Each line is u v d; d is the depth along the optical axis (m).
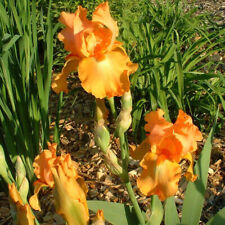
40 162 0.39
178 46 1.03
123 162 0.46
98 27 0.42
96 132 0.42
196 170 0.57
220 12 1.72
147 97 0.99
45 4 1.24
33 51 0.65
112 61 0.42
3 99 0.63
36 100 0.70
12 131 0.68
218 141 0.91
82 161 0.87
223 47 1.01
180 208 0.71
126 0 1.26
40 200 0.75
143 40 1.01
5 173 0.57
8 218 0.71
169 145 0.40
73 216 0.37
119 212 0.53
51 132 0.98
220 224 0.52
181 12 1.46
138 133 0.95
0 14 0.66
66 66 0.44
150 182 0.40
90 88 0.40
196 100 0.97
